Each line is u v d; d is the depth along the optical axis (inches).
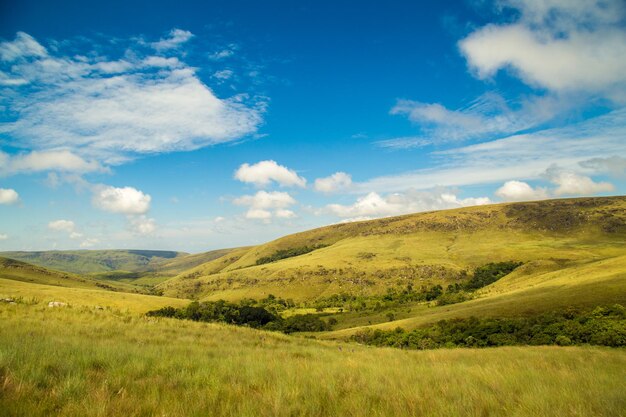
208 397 265.3
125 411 226.7
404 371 443.5
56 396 243.6
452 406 257.9
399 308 6540.4
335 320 5920.3
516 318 2810.0
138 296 4384.8
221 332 1024.2
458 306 4926.2
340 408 255.3
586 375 423.2
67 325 764.6
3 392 239.1
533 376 403.2
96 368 361.1
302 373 391.9
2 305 965.2
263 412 233.9
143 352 461.1
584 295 2901.1
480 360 656.4
